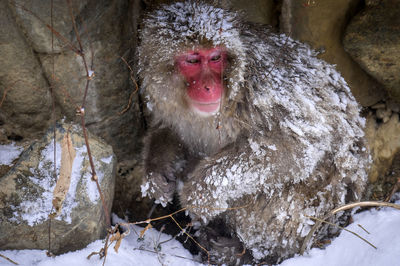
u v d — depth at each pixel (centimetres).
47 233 485
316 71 578
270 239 594
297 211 579
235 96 526
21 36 538
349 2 685
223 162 559
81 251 494
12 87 564
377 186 745
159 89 527
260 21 707
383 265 478
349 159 592
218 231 640
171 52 498
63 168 470
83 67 578
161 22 505
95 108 615
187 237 631
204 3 522
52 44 498
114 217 630
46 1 523
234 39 506
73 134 529
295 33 713
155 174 613
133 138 681
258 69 535
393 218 568
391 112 778
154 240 607
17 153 579
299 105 535
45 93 584
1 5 515
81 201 500
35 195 494
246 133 554
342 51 714
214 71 505
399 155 775
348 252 533
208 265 554
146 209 687
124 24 607
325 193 586
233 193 570
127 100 647
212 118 549
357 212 641
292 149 539
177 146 637
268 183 561
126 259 500
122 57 612
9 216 480
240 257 616
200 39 487
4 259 452
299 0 698
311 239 581
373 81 759
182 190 591
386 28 646
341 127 576
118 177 680
